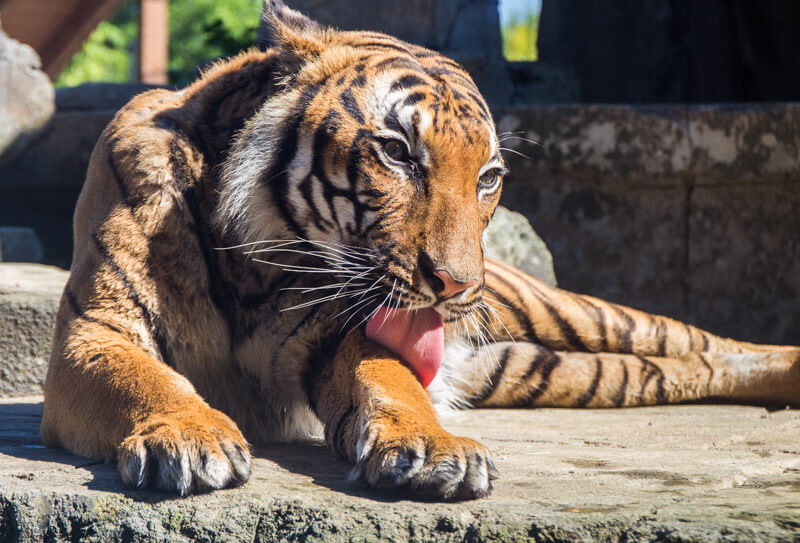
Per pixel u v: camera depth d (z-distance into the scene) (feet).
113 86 37.83
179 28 112.98
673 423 15.42
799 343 27.22
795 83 37.27
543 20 44.45
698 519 8.05
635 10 40.86
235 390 13.23
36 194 36.01
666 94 40.47
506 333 18.24
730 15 38.63
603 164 27.96
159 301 12.28
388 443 9.43
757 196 27.45
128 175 12.71
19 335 18.76
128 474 9.57
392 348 11.83
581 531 8.11
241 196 12.32
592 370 18.08
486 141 12.01
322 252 12.34
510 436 13.85
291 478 10.12
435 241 11.35
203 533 9.07
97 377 11.21
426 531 8.50
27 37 62.49
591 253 28.53
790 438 13.66
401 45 13.17
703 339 19.21
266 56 13.32
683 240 28.02
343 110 12.02
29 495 9.49
